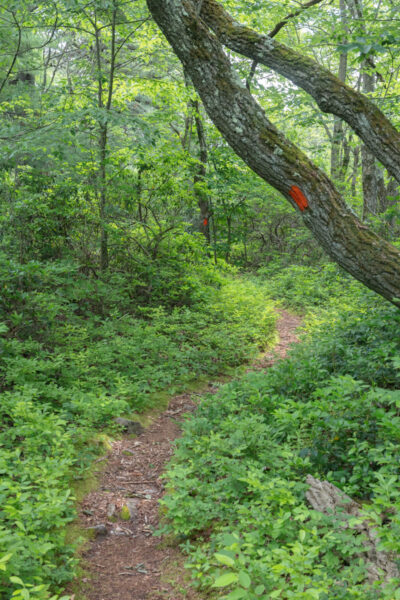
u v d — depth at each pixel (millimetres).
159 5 4066
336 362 5809
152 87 11445
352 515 3082
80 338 6938
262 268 18109
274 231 21234
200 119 13508
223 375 7988
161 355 8047
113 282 9219
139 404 6250
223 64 4156
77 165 9461
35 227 8922
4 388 5477
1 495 3084
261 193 17266
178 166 10172
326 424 3967
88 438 5051
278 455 4121
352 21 7230
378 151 4516
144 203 10422
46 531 3332
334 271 14312
